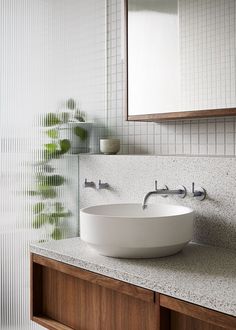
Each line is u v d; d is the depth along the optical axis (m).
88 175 2.77
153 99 2.35
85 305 1.99
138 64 2.42
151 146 2.60
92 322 1.96
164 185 2.29
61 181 2.77
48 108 2.70
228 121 2.20
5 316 2.52
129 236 1.83
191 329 1.62
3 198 2.51
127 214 2.29
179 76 2.22
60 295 2.13
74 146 2.83
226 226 2.04
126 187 2.50
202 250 2.03
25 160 2.60
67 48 2.77
